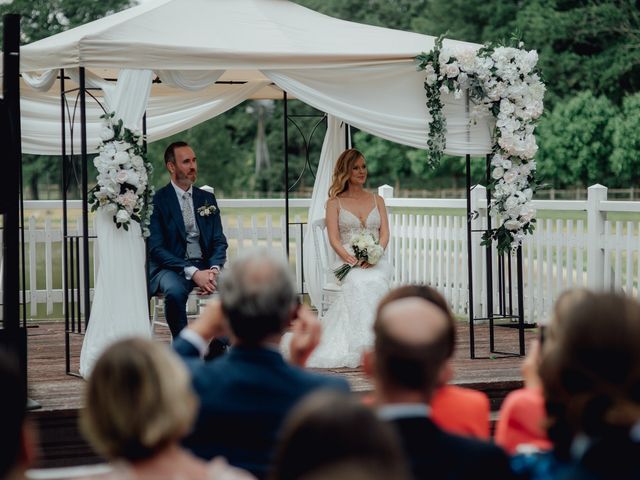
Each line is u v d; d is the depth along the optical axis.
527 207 8.20
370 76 7.82
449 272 11.55
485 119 8.18
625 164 33.00
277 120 43.56
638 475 2.51
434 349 2.84
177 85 7.61
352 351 8.20
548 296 10.44
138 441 2.58
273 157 45.44
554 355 2.73
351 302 8.29
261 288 3.36
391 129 7.89
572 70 33.97
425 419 2.83
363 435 1.90
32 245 11.59
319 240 9.95
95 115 10.80
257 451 3.33
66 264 7.90
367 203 8.87
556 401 2.77
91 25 8.33
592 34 33.69
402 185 41.91
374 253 8.44
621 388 2.58
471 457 2.80
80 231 11.87
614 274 9.79
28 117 10.54
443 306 4.05
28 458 2.53
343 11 41.41
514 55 8.07
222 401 3.34
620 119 32.97
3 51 6.21
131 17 7.56
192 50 7.25
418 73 7.95
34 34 34.88
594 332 2.60
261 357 3.40
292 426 1.96
